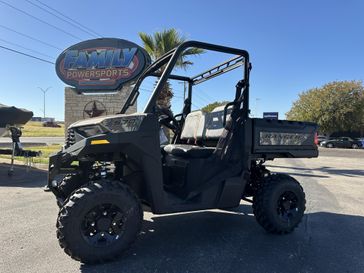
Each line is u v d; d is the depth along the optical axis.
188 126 5.45
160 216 5.36
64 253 3.69
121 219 3.46
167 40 15.41
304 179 10.37
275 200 4.46
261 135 4.53
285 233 4.54
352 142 39.34
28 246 3.90
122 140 3.52
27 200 6.37
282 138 4.70
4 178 9.03
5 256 3.60
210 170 4.26
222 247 4.00
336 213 5.84
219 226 4.87
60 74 14.18
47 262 3.45
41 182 8.50
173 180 4.33
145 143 3.65
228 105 4.44
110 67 13.73
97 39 13.84
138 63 13.52
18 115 9.92
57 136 41.41
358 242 4.28
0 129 9.97
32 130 55.62
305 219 5.39
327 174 11.98
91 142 3.40
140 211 3.55
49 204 6.04
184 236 4.39
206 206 4.13
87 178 4.27
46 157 13.39
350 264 3.56
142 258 3.61
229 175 4.35
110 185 3.44
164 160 4.41
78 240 3.25
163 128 5.39
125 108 4.88
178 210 3.91
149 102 3.83
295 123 4.83
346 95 45.91
